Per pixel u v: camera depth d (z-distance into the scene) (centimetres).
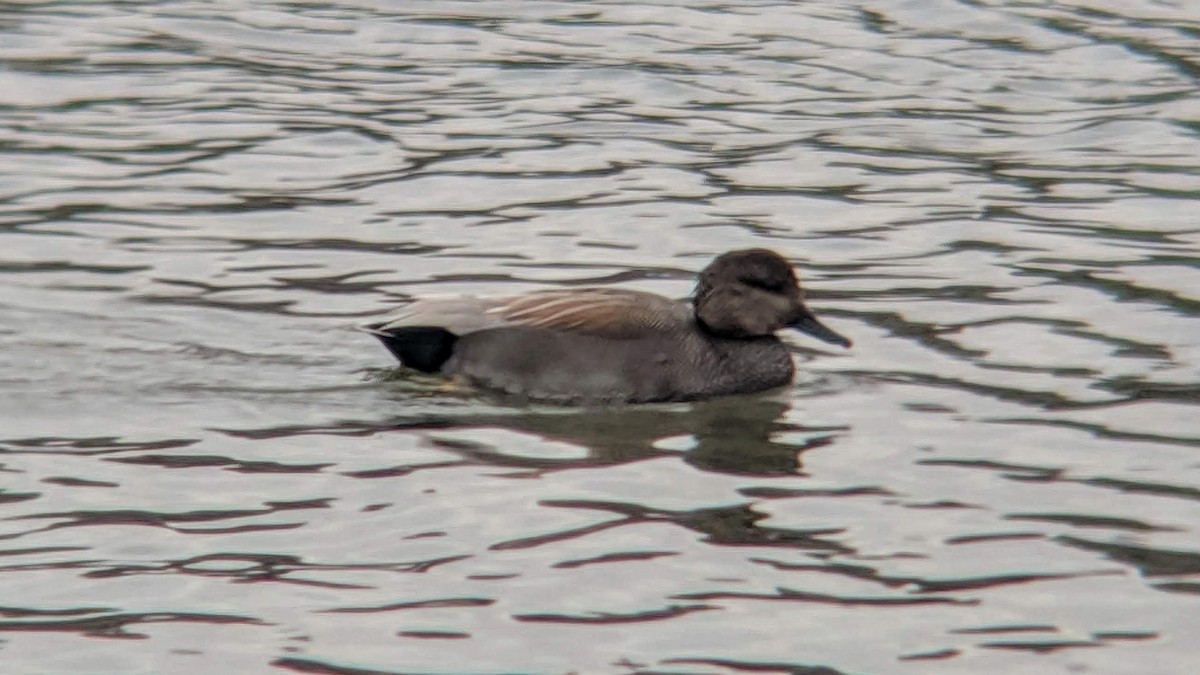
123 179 2239
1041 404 1606
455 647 1177
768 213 2166
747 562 1300
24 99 2531
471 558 1301
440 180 2262
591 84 2653
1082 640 1194
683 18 2981
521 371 1647
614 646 1181
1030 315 1836
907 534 1348
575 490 1424
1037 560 1305
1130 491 1420
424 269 1975
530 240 2070
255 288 1902
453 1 3072
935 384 1667
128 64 2694
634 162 2339
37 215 2105
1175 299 1873
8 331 1745
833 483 1442
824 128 2470
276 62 2734
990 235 2084
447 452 1500
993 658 1170
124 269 1945
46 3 2997
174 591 1248
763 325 1680
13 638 1183
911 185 2261
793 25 2944
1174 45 2798
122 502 1384
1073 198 2211
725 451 1516
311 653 1170
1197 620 1219
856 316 1848
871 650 1180
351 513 1372
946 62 2748
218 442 1508
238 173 2273
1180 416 1570
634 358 1653
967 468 1469
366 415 1581
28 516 1357
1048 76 2681
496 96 2600
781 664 1162
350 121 2475
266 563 1288
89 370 1661
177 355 1708
